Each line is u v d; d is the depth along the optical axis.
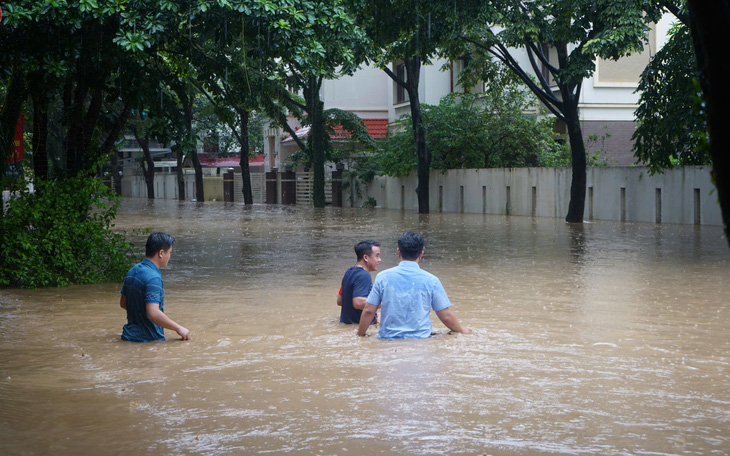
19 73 13.34
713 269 13.52
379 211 36.94
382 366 6.41
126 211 37.75
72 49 12.70
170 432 4.70
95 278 12.41
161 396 5.54
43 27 12.60
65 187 12.58
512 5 23.06
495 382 5.86
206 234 22.77
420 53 22.62
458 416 4.98
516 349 7.08
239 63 17.02
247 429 4.75
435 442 4.46
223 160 66.12
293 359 6.72
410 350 7.04
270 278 12.75
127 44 12.38
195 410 5.17
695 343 7.39
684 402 5.32
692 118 19.30
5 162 13.04
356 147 46.00
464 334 7.81
